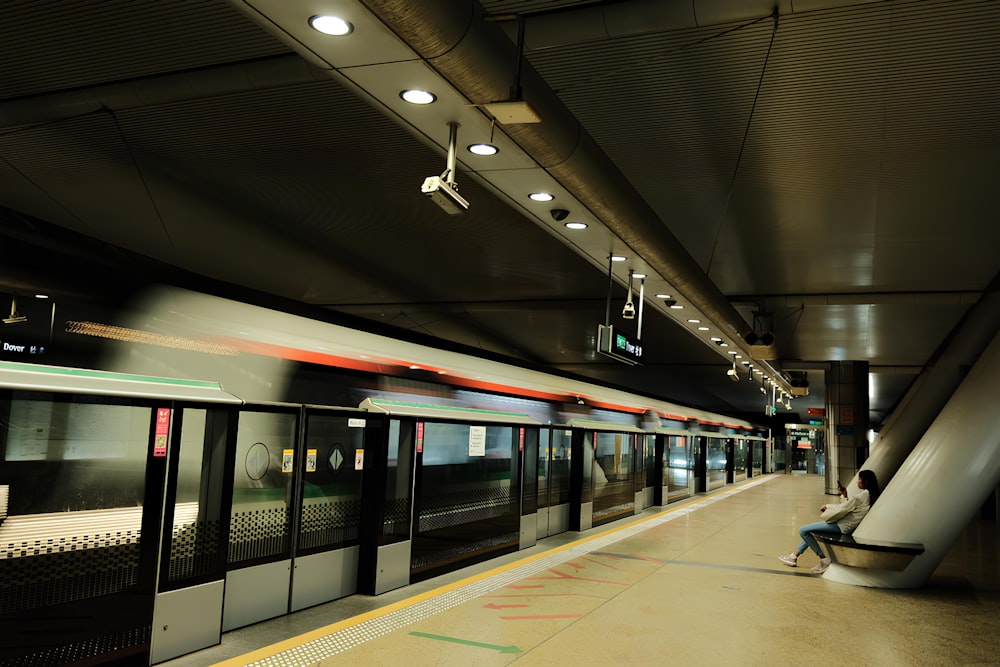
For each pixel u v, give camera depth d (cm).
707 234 1083
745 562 996
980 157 768
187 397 510
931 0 500
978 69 592
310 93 700
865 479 934
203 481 531
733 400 4291
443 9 334
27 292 553
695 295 996
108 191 1027
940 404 1574
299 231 1184
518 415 1046
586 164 547
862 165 803
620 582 830
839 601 764
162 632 494
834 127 712
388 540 731
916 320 1736
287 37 371
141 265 647
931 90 632
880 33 545
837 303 1490
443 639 575
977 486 838
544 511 1179
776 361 1994
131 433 487
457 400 985
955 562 1068
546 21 558
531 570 885
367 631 589
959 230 1025
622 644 581
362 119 757
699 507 1853
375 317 1942
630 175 862
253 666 491
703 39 562
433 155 847
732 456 3045
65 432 457
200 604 522
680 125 725
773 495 2386
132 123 795
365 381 809
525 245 1205
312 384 745
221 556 541
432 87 421
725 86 639
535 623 635
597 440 1402
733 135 741
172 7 573
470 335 2191
